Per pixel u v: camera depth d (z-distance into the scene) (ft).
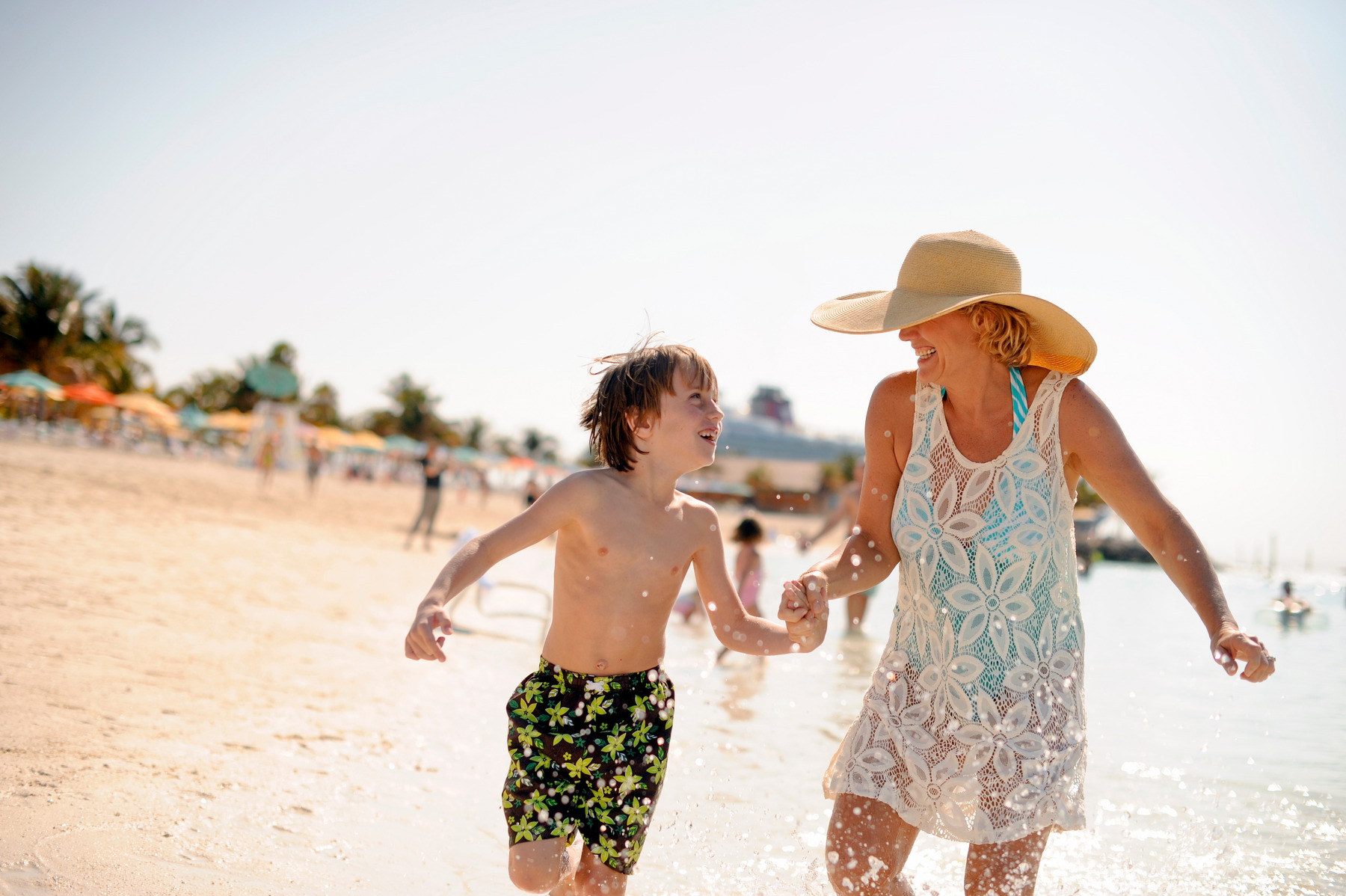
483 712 16.17
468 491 223.51
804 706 18.03
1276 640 30.30
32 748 10.62
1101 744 14.99
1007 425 8.21
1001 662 7.80
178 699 13.92
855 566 8.70
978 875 7.33
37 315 174.50
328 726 13.85
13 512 33.65
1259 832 10.65
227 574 29.84
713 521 8.84
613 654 8.07
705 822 10.93
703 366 8.66
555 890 8.13
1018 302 7.95
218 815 9.55
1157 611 42.16
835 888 7.76
